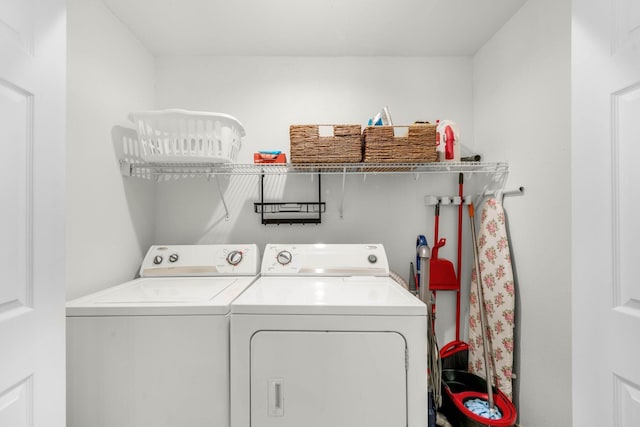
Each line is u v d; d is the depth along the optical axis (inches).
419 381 43.0
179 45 73.2
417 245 76.2
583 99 30.1
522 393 59.6
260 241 77.9
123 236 64.2
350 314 43.2
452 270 73.7
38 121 27.4
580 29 30.4
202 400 43.1
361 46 74.2
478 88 76.0
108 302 45.9
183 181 77.5
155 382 43.2
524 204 59.4
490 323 65.0
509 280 61.4
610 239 27.6
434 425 52.8
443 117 78.4
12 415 24.8
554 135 52.3
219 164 67.5
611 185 27.5
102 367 43.3
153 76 76.9
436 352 55.0
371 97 78.5
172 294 50.9
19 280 25.7
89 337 43.3
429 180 78.4
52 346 28.6
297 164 65.3
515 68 62.2
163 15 62.1
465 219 78.0
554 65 52.2
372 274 66.2
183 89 77.6
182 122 58.9
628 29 26.1
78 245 51.9
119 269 62.8
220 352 43.3
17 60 25.3
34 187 27.0
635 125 25.7
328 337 43.1
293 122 78.0
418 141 63.0
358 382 42.9
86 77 54.1
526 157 59.0
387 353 43.0
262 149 77.7
